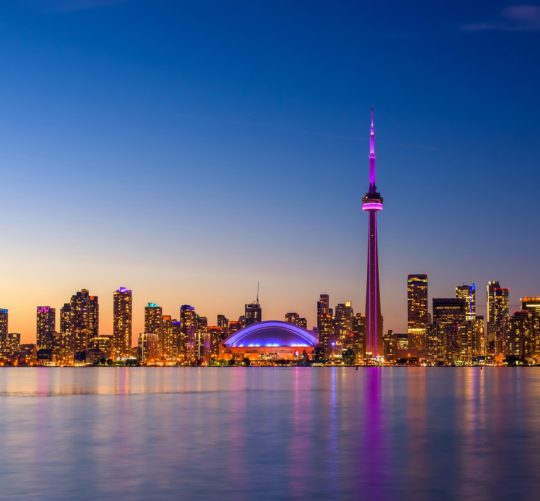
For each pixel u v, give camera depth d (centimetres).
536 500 4544
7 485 5059
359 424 9600
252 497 4628
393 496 4659
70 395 17862
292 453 6700
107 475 5472
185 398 16200
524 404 13688
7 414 11531
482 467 5847
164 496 4666
